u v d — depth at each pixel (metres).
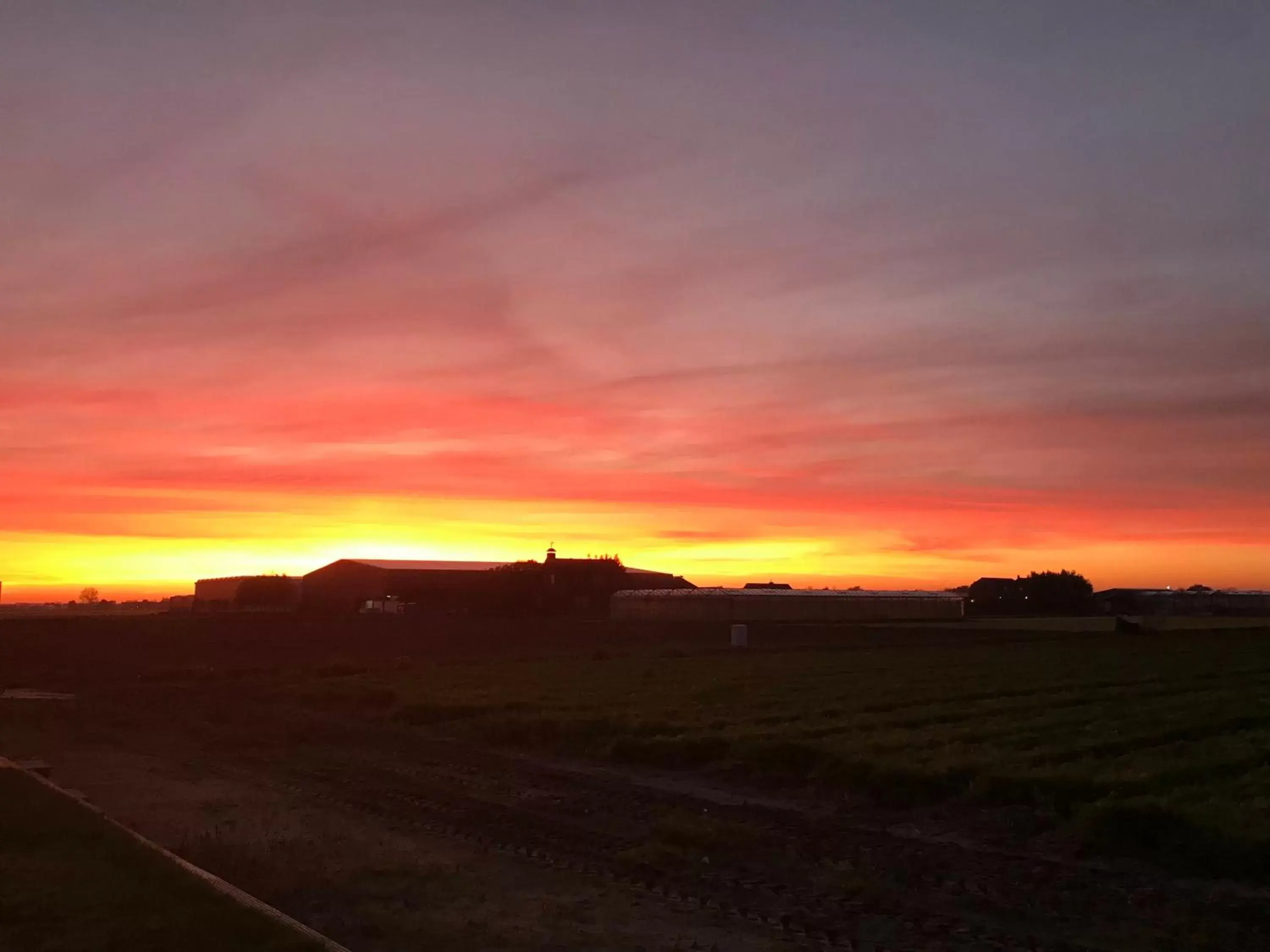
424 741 28.20
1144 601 153.62
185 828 17.48
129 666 53.94
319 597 121.31
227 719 32.56
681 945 11.41
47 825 14.41
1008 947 11.48
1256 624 110.94
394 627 86.38
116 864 12.51
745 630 65.94
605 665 49.72
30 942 9.76
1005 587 158.25
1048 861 15.27
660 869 14.76
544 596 119.50
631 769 23.78
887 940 11.69
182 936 9.95
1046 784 18.70
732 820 18.27
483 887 13.72
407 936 11.52
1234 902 13.16
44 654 60.50
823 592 120.81
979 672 43.84
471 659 55.03
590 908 12.80
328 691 37.81
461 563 127.69
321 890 13.38
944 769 20.20
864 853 15.81
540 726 27.91
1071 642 70.75
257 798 20.22
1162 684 38.56
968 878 14.34
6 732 29.53
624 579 126.94
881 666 48.06
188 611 131.25
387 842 16.36
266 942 9.86
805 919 12.46
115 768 23.78
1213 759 21.11
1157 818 15.63
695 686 38.19
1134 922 12.39
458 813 18.83
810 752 22.42
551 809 19.30
